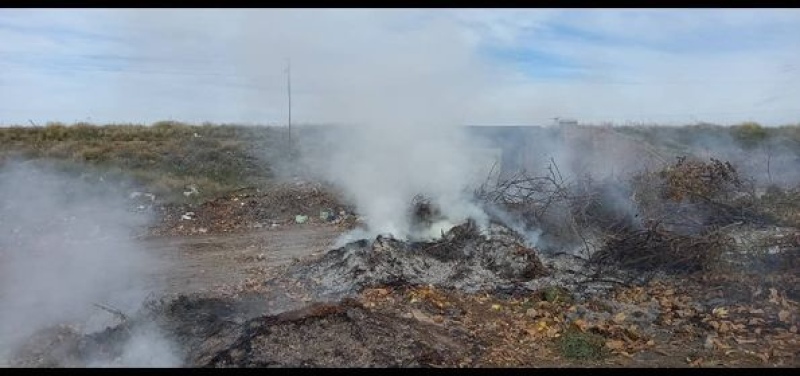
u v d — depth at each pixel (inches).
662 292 288.4
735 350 228.5
